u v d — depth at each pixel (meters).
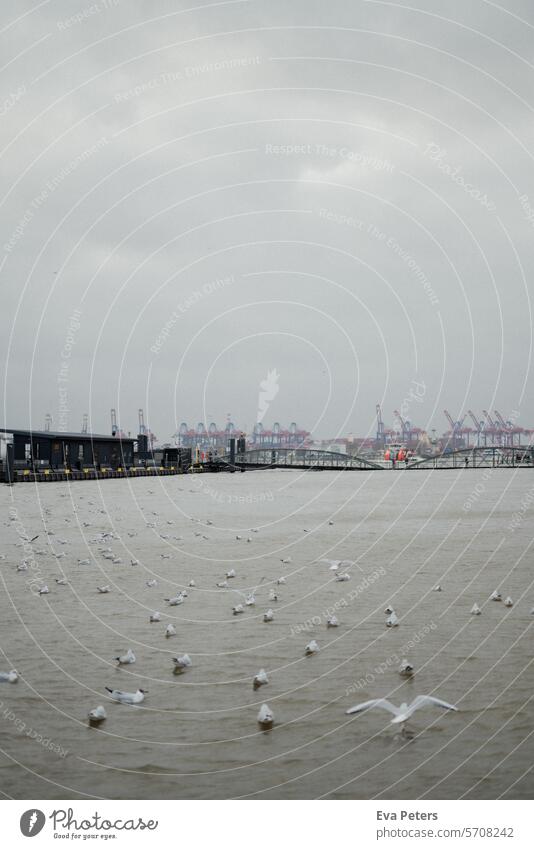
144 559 33.62
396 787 12.59
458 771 13.03
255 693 16.58
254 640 20.58
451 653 19.03
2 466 111.00
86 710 15.78
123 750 13.96
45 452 120.94
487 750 13.67
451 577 28.48
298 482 112.00
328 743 14.09
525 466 169.12
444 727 14.64
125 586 27.75
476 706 15.55
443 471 157.75
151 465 158.00
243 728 14.78
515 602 24.16
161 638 20.91
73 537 41.34
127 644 20.34
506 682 16.81
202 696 16.44
